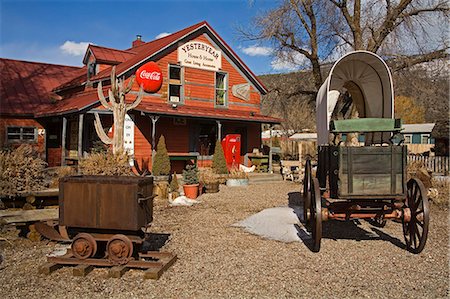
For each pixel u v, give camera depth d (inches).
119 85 478.9
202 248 269.9
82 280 208.7
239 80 850.8
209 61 791.1
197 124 772.0
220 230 324.5
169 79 732.7
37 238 283.4
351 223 356.8
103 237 227.1
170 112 647.1
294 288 199.0
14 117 767.7
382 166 255.4
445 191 511.8
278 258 248.2
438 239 301.3
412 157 996.6
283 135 1745.8
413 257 252.8
